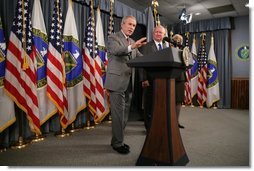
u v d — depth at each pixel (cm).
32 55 258
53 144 256
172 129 168
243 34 600
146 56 163
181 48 192
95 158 212
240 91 590
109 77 220
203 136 298
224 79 610
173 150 166
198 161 204
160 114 170
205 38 634
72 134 302
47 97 285
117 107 222
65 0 328
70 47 315
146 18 424
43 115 280
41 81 278
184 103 629
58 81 281
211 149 242
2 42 235
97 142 265
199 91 612
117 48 204
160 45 300
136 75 365
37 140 269
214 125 369
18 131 266
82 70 329
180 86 315
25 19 254
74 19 321
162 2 501
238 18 607
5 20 253
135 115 412
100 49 354
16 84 239
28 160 206
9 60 236
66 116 297
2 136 247
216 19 614
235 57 611
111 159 209
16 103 238
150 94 296
